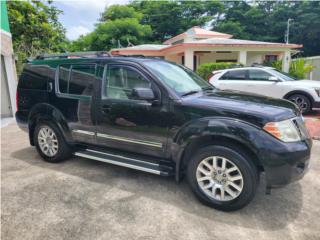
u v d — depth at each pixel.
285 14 34.44
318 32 33.28
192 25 34.16
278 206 2.94
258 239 2.38
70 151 4.20
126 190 3.34
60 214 2.79
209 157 2.86
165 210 2.86
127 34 28.36
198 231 2.50
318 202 3.02
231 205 2.79
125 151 3.59
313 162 4.24
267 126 2.59
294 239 2.38
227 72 8.95
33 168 4.11
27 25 14.49
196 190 2.98
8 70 8.72
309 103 7.71
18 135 6.28
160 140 3.15
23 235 2.46
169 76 3.42
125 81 3.39
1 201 3.08
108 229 2.54
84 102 3.71
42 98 4.16
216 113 2.80
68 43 31.19
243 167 2.67
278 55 19.14
